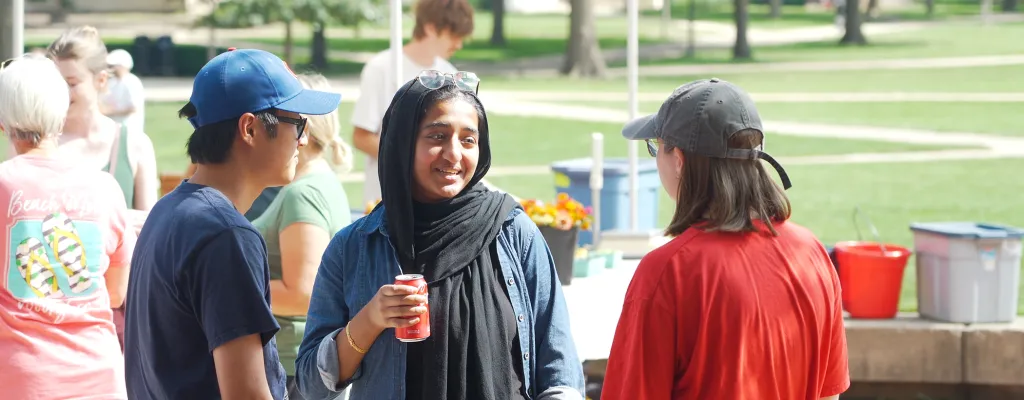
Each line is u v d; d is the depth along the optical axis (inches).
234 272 145.8
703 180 160.6
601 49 2642.7
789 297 157.9
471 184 170.1
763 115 1302.9
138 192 265.1
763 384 157.4
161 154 952.3
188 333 149.6
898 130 1154.0
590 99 1540.4
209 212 148.3
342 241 172.1
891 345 394.9
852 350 397.1
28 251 185.5
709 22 3572.8
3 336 185.2
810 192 804.6
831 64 2095.2
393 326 155.1
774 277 157.5
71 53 251.3
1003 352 389.4
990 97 1448.1
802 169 914.7
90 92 255.0
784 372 159.0
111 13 2783.0
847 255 408.8
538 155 994.7
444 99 163.5
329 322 170.6
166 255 148.7
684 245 158.1
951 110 1315.2
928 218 701.9
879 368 396.5
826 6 4352.9
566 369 166.7
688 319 156.0
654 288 156.9
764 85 1712.6
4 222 185.0
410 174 163.5
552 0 4448.8
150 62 1827.0
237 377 144.8
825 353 163.9
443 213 165.9
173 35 2456.9
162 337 150.8
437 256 163.8
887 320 403.2
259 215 217.9
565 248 346.9
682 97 163.3
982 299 395.2
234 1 1918.1
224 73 154.3
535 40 2977.4
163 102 1387.8
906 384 401.4
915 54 2272.4
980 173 880.3
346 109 1327.5
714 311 155.1
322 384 165.5
